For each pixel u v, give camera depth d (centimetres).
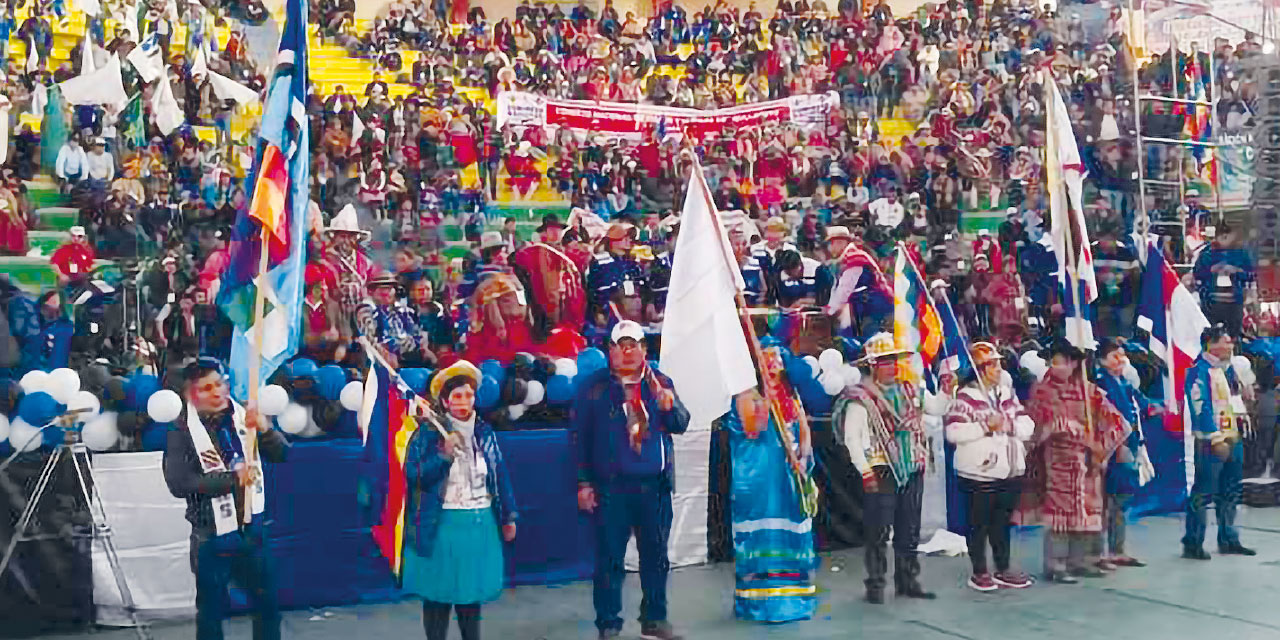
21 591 653
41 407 648
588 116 1677
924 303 873
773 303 1112
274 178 572
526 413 824
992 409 802
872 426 767
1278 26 1330
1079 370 852
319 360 875
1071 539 838
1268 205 1249
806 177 1616
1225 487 930
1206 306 1197
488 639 681
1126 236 1175
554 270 1029
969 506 804
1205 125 1335
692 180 738
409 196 1461
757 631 694
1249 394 1099
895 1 1941
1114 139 1288
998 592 798
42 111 1334
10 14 1470
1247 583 826
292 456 732
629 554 855
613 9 1889
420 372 764
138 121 1341
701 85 1894
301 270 589
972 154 1588
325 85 1694
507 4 1888
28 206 1221
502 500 618
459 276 1306
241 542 580
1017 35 1673
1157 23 1429
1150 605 761
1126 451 875
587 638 682
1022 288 1198
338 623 711
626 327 665
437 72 1762
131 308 934
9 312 760
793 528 723
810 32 1902
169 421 678
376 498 625
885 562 768
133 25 1488
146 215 1198
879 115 1831
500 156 1617
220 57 1518
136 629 679
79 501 666
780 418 727
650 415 670
